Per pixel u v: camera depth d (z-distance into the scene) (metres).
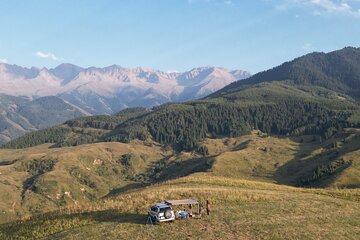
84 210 56.16
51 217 56.00
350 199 63.34
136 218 48.50
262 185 79.12
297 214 49.25
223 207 52.19
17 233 50.44
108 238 41.91
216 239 39.75
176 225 44.50
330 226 44.75
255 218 46.72
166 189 66.38
